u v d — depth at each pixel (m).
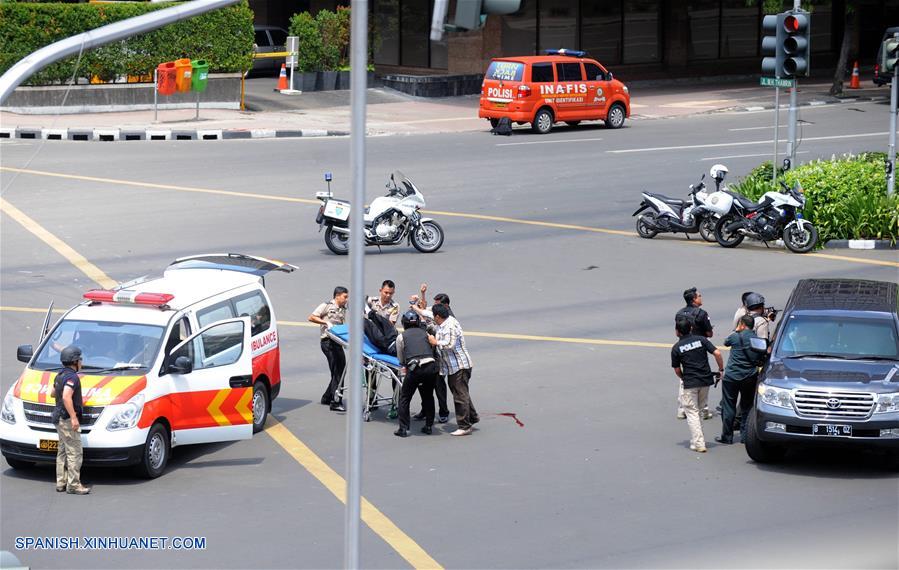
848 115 52.31
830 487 15.96
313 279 27.28
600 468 16.73
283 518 14.91
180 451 17.89
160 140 45.50
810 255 30.05
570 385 20.67
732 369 17.86
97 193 35.59
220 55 52.09
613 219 33.56
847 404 16.28
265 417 18.97
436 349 18.42
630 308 25.39
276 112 52.47
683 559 13.33
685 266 28.92
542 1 62.25
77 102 49.97
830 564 13.09
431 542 14.00
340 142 45.50
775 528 14.32
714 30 68.06
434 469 16.77
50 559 13.52
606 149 44.00
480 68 61.50
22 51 48.81
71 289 26.02
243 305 18.78
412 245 31.11
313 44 57.88
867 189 31.55
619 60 65.25
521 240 31.22
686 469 16.73
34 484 16.27
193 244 29.97
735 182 37.12
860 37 74.19
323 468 16.92
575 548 13.76
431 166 40.44
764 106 55.34
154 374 16.66
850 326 17.73
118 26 11.00
